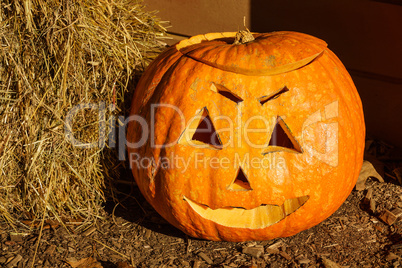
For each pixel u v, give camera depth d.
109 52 1.36
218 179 1.22
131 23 1.46
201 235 1.28
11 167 1.37
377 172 1.48
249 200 1.22
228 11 1.62
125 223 1.38
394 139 1.56
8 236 1.34
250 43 1.25
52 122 1.35
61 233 1.35
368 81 1.55
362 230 1.34
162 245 1.32
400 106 1.52
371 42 1.51
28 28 1.29
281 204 1.23
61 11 1.31
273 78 1.21
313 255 1.28
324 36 1.55
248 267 1.25
